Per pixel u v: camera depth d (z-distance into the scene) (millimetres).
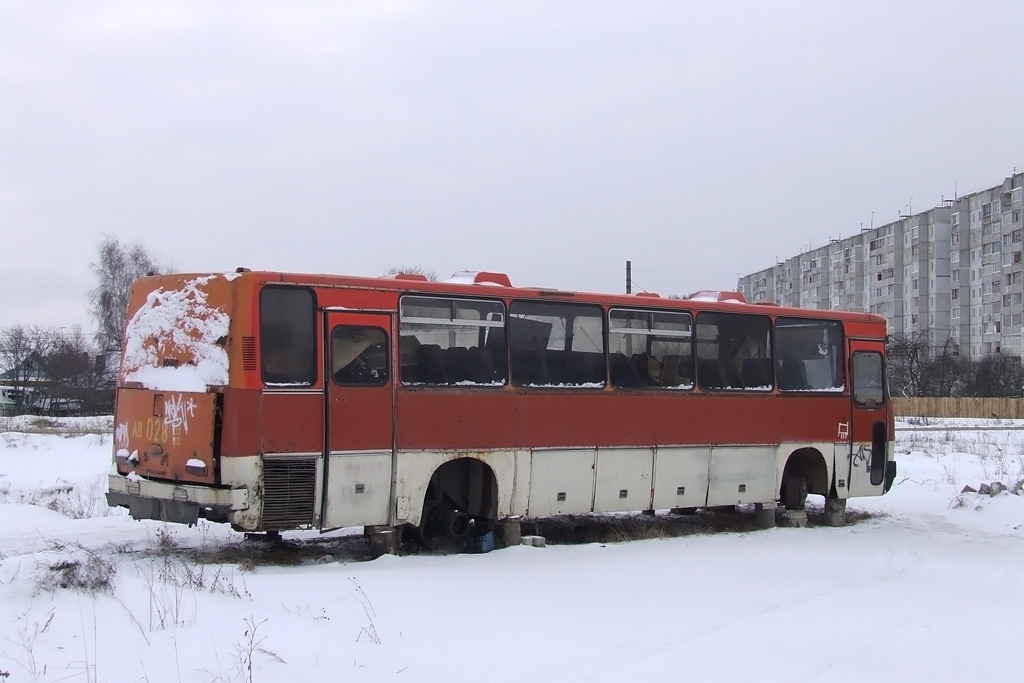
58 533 12328
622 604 9188
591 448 12828
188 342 10414
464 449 11633
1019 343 80000
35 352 59594
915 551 13156
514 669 6891
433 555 11469
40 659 6016
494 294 12070
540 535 13875
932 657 7812
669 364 13781
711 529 14781
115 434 11062
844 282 102812
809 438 15281
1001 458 27109
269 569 10016
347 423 10688
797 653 7789
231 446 9945
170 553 10625
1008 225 81875
